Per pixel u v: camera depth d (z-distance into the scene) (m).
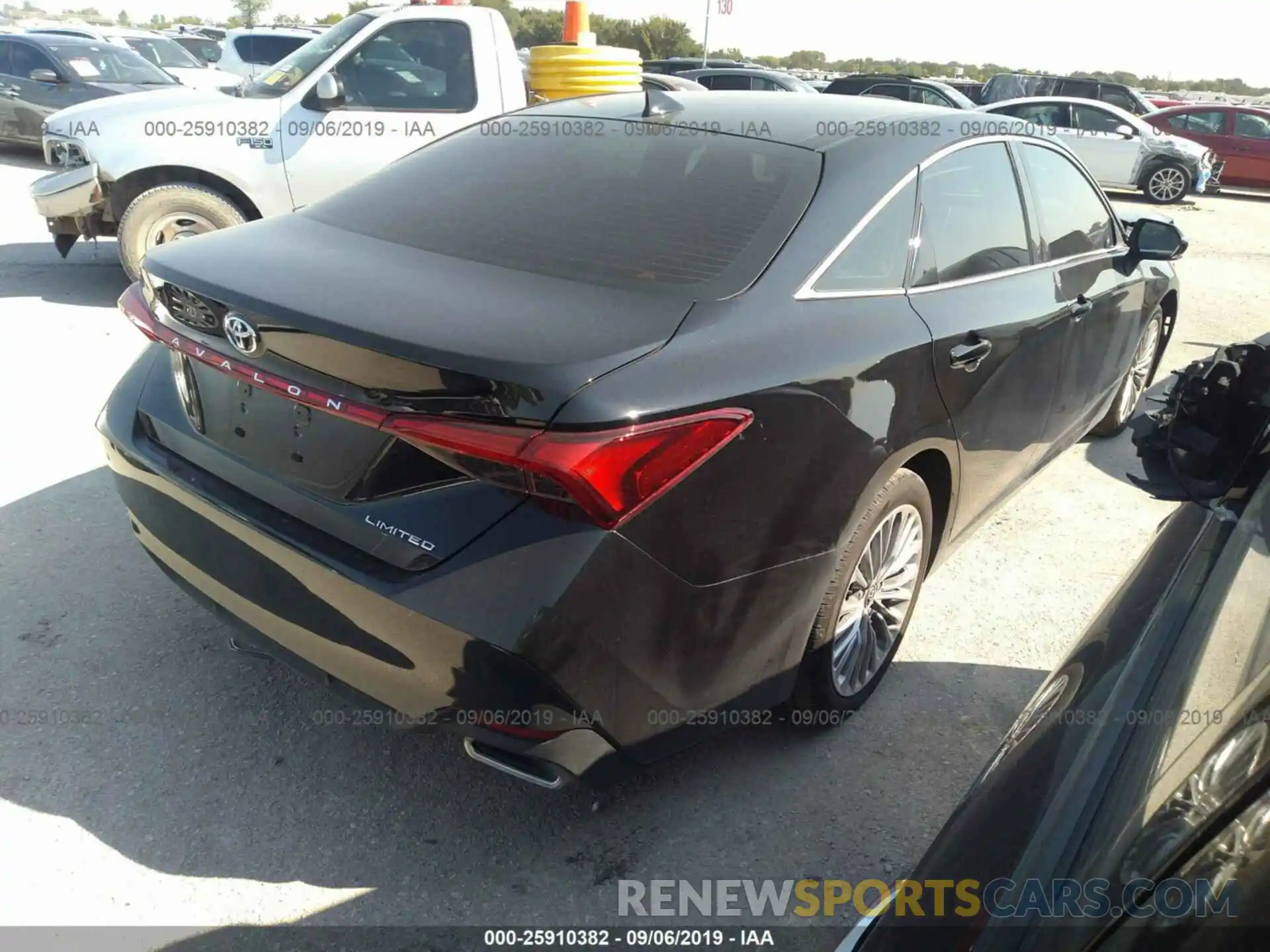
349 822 2.50
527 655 1.91
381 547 2.05
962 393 2.89
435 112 6.61
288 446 2.23
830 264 2.52
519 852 2.45
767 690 2.47
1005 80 18.41
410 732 2.19
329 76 6.25
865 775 2.78
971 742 2.94
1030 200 3.54
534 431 1.88
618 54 8.05
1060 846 1.16
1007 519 4.35
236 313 2.18
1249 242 12.21
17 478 4.09
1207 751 1.05
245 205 6.55
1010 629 3.54
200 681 2.95
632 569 1.98
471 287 2.26
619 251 2.43
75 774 2.58
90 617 3.21
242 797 2.55
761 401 2.16
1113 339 4.14
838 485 2.42
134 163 6.25
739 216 2.54
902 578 3.00
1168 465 1.63
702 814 2.60
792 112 3.10
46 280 7.07
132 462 2.52
